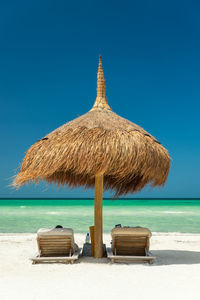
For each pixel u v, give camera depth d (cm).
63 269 501
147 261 557
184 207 3244
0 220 1634
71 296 360
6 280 437
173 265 530
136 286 398
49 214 2064
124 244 557
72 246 550
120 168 486
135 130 535
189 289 384
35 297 357
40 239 545
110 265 527
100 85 628
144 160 498
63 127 555
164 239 878
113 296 359
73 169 509
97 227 588
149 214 2066
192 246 764
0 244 791
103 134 507
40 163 505
